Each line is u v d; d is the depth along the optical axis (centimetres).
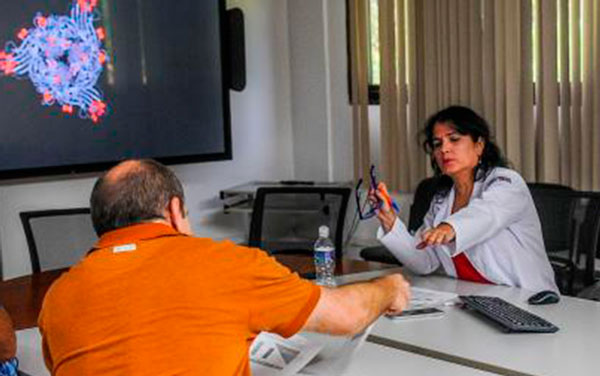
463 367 153
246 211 419
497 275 223
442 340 169
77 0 358
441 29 400
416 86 418
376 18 440
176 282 120
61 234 297
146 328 117
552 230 250
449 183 243
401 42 420
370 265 263
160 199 130
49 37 349
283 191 331
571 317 184
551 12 355
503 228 220
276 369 152
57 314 124
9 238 362
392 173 438
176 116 402
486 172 232
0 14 332
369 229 457
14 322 204
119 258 124
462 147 227
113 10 371
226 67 427
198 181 446
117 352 117
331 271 249
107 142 374
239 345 122
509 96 376
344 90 466
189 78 407
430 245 220
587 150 353
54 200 380
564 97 358
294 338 167
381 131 438
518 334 171
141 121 387
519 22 369
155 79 391
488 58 383
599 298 227
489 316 180
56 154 355
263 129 481
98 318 120
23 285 251
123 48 377
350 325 138
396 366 155
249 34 467
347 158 471
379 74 435
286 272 133
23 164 344
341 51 463
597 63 344
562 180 366
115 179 131
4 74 335
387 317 187
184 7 402
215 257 125
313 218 383
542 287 222
